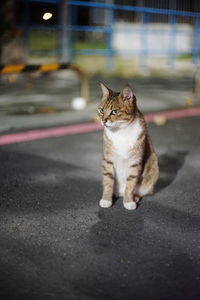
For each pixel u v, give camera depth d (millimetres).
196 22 16969
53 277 3150
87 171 5418
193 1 18797
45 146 6445
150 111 8930
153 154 4652
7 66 7609
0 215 4160
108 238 3748
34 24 13758
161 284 3086
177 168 5629
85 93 9234
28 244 3619
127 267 3299
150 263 3359
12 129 7211
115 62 17688
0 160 5777
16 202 4469
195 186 5020
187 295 2963
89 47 19562
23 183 4992
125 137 4242
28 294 2941
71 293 2961
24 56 13430
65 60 14445
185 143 6797
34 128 7320
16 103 9367
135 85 12508
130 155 4309
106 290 3006
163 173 5430
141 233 3852
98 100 9781
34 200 4527
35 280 3107
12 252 3484
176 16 17312
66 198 4590
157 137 7109
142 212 4293
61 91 11062
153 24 18688
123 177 4512
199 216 4238
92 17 19250
